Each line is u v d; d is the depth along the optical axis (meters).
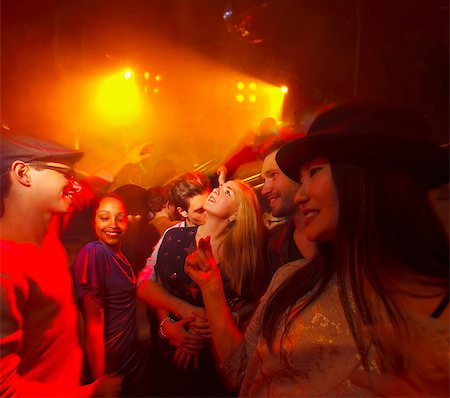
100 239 1.32
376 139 0.76
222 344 1.06
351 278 0.76
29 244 1.19
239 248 1.29
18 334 1.13
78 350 1.25
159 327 1.31
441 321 0.74
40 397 1.15
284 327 0.83
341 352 0.77
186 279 1.31
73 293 1.26
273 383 0.83
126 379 1.26
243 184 1.35
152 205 1.37
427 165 0.78
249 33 3.14
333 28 3.80
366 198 0.76
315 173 0.82
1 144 1.21
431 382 0.72
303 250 1.26
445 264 0.76
